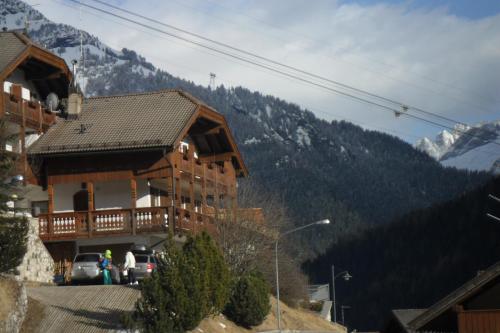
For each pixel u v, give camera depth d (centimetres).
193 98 5603
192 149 5503
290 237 8531
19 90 5038
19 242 3744
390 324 4719
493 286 3150
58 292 4144
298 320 6134
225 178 5953
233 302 4828
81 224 5131
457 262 11538
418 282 11938
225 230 5519
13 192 4056
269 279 6469
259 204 6644
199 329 4047
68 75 5416
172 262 3778
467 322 3147
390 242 13288
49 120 5350
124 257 5159
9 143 4575
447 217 12444
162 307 3662
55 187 5353
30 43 5066
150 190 5350
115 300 4006
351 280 13425
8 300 3556
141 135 5181
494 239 11188
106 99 5706
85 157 5225
